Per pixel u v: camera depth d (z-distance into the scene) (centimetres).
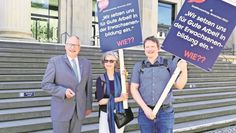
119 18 452
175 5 2684
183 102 981
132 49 1577
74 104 424
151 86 413
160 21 2591
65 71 420
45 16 1938
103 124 459
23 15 1447
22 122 627
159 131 420
